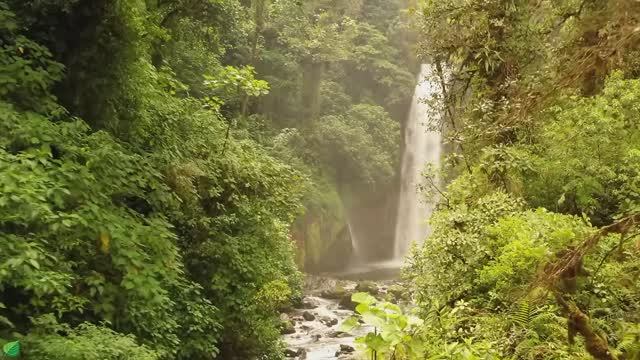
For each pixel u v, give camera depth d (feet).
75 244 16.97
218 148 28.50
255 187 28.68
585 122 23.18
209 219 25.71
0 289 13.28
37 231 15.48
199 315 22.31
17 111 17.71
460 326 18.11
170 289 22.47
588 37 14.40
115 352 15.02
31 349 14.17
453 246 21.53
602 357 13.09
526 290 14.39
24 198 13.97
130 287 17.37
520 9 26.86
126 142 23.30
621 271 16.67
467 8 29.30
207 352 22.74
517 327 16.22
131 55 22.91
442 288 20.79
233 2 42.57
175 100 28.04
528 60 27.14
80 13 21.12
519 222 20.52
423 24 31.55
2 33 19.33
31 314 15.90
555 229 19.03
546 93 14.79
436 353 13.57
